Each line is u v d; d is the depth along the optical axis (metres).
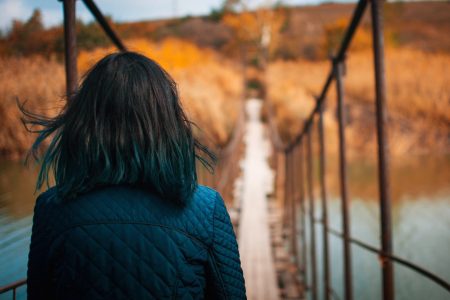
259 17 37.19
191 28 40.00
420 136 18.67
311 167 5.49
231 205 9.62
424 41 33.59
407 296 5.30
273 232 7.61
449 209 9.27
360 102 21.42
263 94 29.77
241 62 33.38
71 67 1.84
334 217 9.52
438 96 19.84
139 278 0.75
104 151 0.80
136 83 0.83
